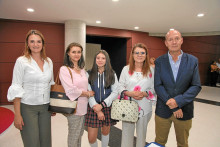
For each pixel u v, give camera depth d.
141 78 1.84
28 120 1.53
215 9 3.58
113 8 3.57
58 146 2.50
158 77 1.77
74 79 1.68
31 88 1.53
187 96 1.57
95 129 1.86
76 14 4.05
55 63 5.11
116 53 7.06
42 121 1.64
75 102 1.63
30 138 1.54
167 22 4.82
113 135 2.84
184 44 8.23
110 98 1.83
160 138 1.88
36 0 3.11
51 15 4.15
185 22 4.79
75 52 1.71
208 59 9.72
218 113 4.24
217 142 2.72
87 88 1.83
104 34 5.68
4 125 1.33
